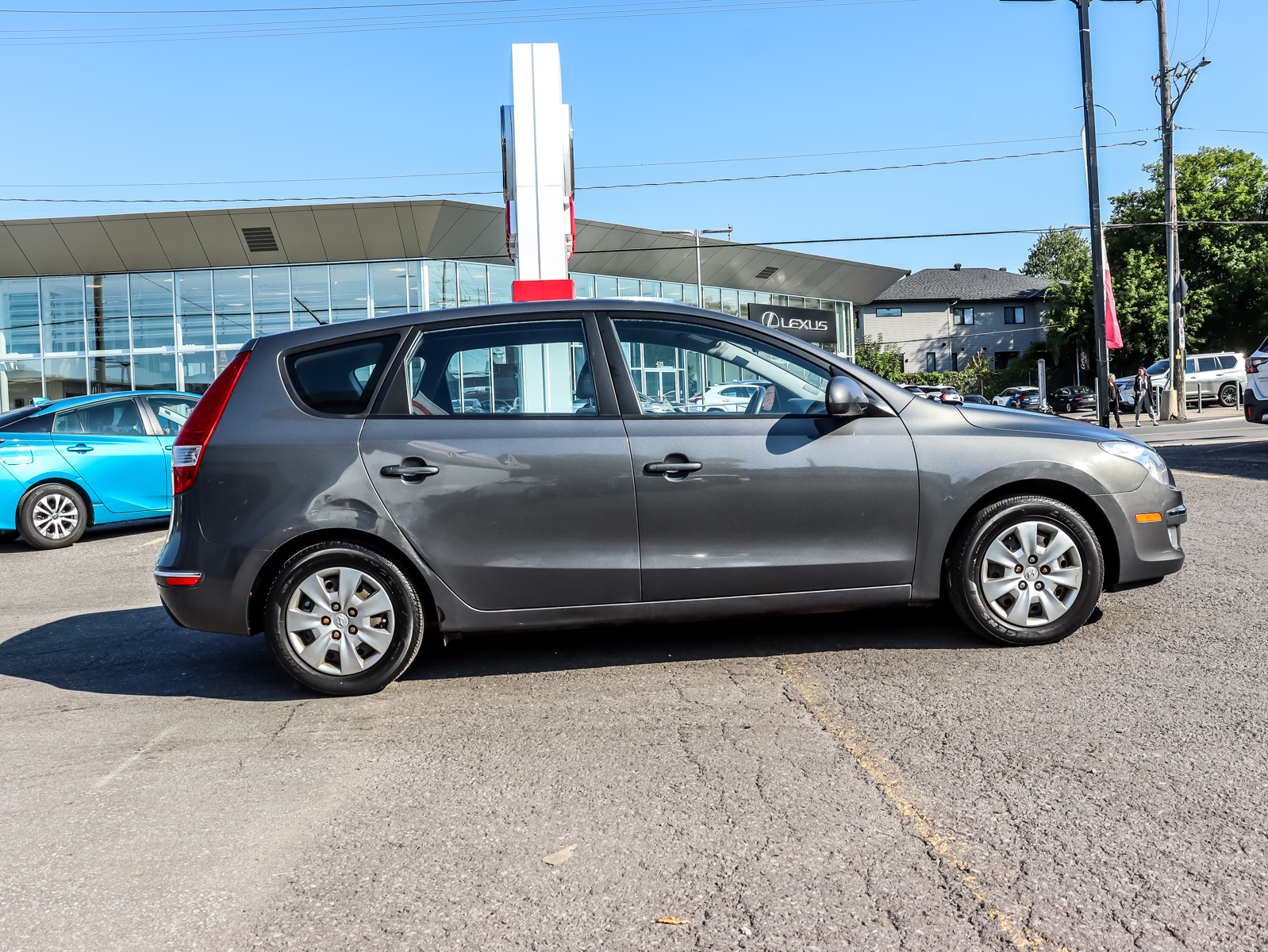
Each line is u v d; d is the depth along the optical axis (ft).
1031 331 216.95
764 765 9.77
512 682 13.05
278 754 10.69
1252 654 12.77
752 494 12.94
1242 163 152.25
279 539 12.50
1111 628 14.37
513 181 45.44
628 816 8.73
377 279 89.45
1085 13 74.95
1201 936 6.47
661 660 13.78
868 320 216.95
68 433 30.81
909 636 14.42
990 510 13.34
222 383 13.07
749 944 6.59
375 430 12.79
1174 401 85.61
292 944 6.83
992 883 7.27
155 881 7.84
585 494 12.76
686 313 13.58
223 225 85.61
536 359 13.21
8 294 89.86
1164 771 9.18
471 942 6.78
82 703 13.03
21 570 26.22
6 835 8.82
